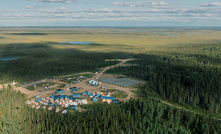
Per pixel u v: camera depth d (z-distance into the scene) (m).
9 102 131.62
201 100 152.38
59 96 156.62
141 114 125.94
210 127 112.12
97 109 133.25
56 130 106.69
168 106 134.62
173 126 111.88
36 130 107.56
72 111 133.62
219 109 143.62
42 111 130.75
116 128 108.19
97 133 105.69
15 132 105.56
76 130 105.25
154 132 105.62
